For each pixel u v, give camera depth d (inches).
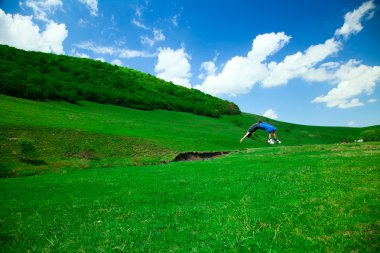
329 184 605.6
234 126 5270.7
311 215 419.2
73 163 1678.2
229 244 349.1
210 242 361.7
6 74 3516.2
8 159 1565.0
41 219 514.0
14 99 3053.6
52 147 1911.9
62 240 399.5
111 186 912.3
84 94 4389.8
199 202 583.5
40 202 675.4
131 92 5767.7
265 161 1344.7
